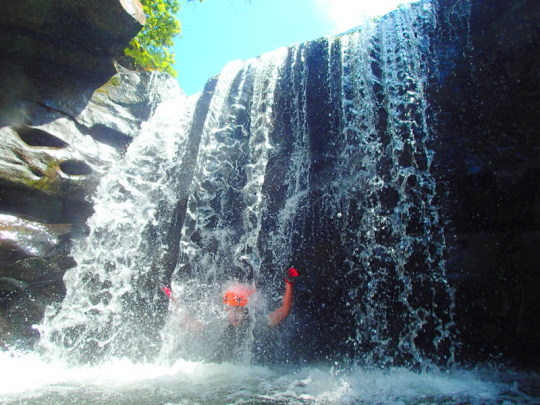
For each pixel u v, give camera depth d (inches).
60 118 238.2
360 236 180.9
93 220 228.2
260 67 236.7
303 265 198.2
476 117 156.6
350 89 193.9
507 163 147.0
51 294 211.2
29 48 228.2
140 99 284.2
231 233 222.1
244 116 233.0
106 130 258.1
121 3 223.0
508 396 112.0
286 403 113.3
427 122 167.5
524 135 145.5
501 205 148.3
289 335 188.1
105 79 265.9
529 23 148.6
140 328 224.5
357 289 179.0
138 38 366.3
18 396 125.3
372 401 113.5
